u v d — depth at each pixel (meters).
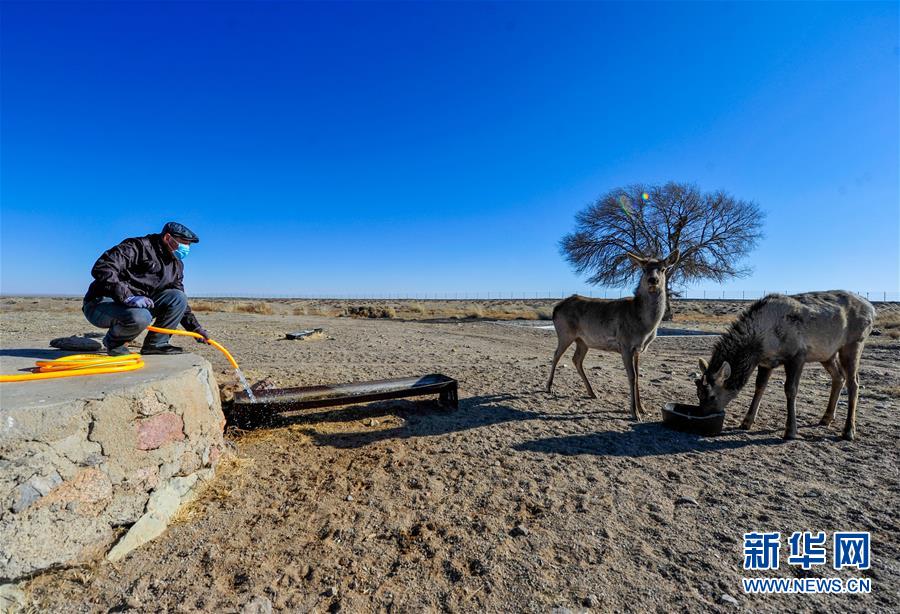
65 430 2.87
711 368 5.95
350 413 6.64
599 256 32.50
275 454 4.97
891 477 4.54
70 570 2.82
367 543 3.37
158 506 3.39
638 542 3.42
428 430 5.99
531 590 2.87
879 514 3.82
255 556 3.16
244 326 20.36
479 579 2.98
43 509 2.72
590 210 32.91
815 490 4.27
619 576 3.02
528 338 18.58
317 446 5.30
